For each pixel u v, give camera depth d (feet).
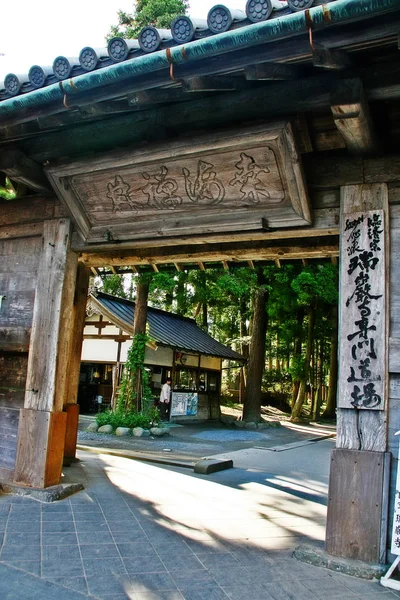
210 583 11.35
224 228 16.40
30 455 18.02
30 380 18.72
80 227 18.95
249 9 10.30
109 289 88.53
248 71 11.84
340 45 10.55
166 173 16.25
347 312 13.89
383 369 13.15
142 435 44.70
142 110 15.94
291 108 13.52
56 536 13.70
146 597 10.40
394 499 12.63
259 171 14.87
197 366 69.15
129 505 17.70
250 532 15.62
